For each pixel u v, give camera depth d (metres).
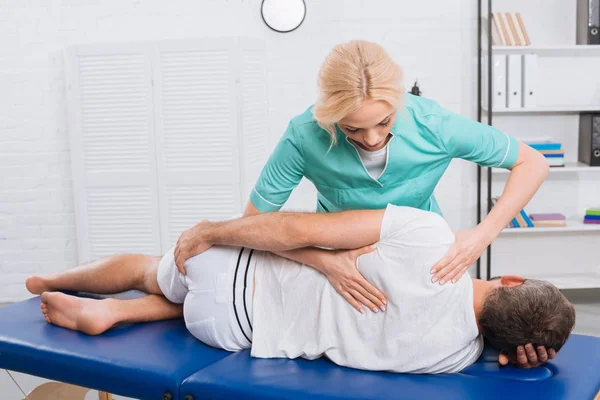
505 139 2.02
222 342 2.05
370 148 1.92
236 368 1.90
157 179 3.94
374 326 1.87
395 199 2.06
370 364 1.87
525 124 4.21
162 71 3.84
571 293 4.30
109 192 4.00
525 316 1.78
